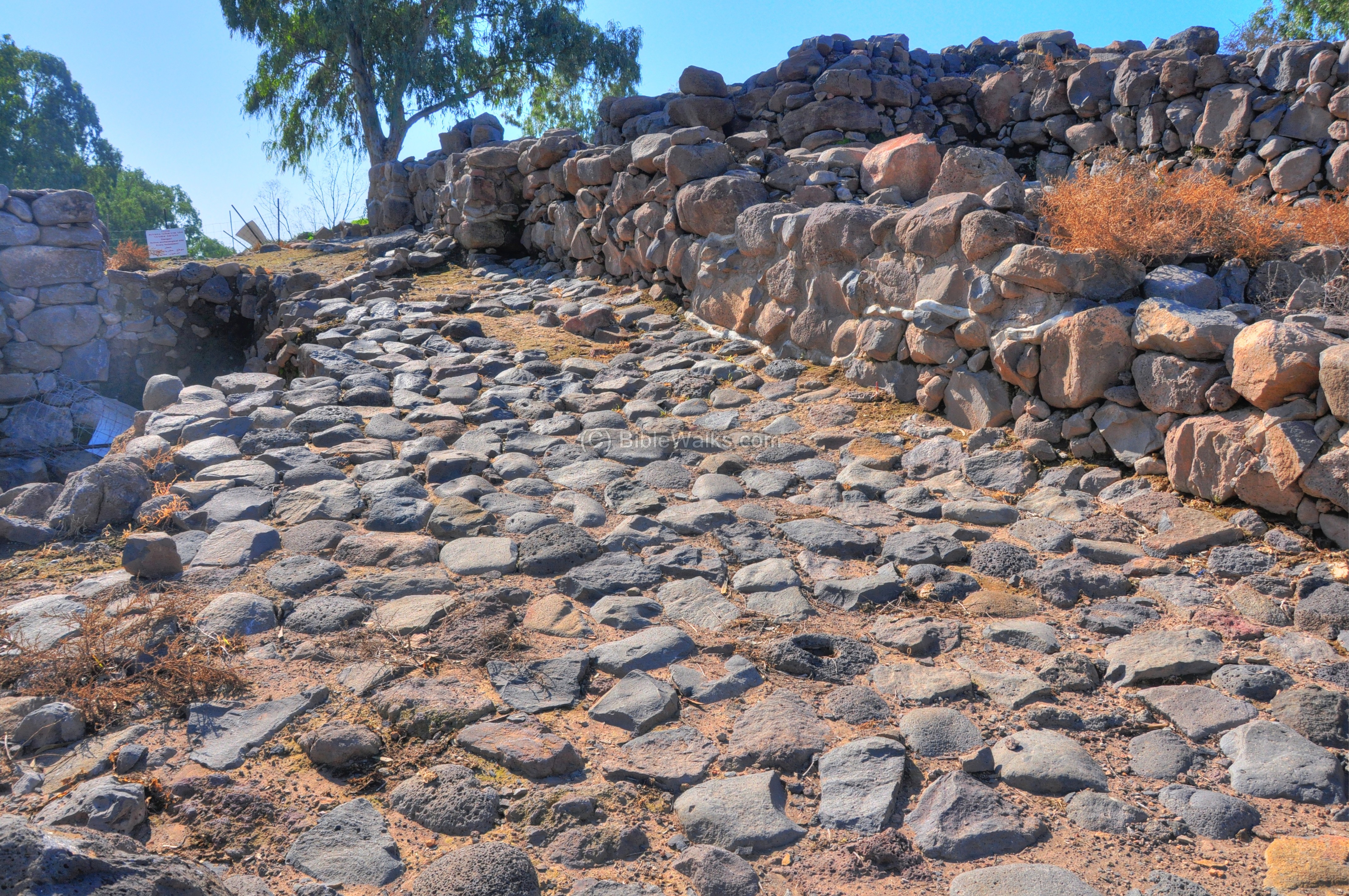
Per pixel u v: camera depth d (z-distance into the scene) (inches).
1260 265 207.3
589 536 169.9
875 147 331.0
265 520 178.7
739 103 481.1
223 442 218.4
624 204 371.9
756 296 299.0
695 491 197.2
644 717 115.3
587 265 408.8
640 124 476.1
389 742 110.6
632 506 187.6
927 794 101.7
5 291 427.5
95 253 454.3
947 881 89.3
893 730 115.0
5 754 104.9
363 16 935.7
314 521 175.9
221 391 266.5
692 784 104.1
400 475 200.5
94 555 163.9
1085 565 158.4
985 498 189.3
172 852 90.7
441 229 520.1
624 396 265.7
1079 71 438.6
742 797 100.0
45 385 442.3
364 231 641.6
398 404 252.8
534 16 1058.1
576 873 90.0
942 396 230.5
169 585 148.6
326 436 222.5
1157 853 92.2
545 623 140.3
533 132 1278.3
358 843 92.7
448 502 184.5
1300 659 126.7
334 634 135.2
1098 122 439.2
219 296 489.4
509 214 470.6
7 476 401.1
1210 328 171.8
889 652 135.5
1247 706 116.4
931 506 186.7
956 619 144.5
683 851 93.7
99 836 71.6
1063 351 197.5
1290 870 87.9
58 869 63.4
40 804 95.7
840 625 143.7
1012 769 105.3
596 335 323.3
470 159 466.9
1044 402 206.2
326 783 103.2
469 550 164.6
